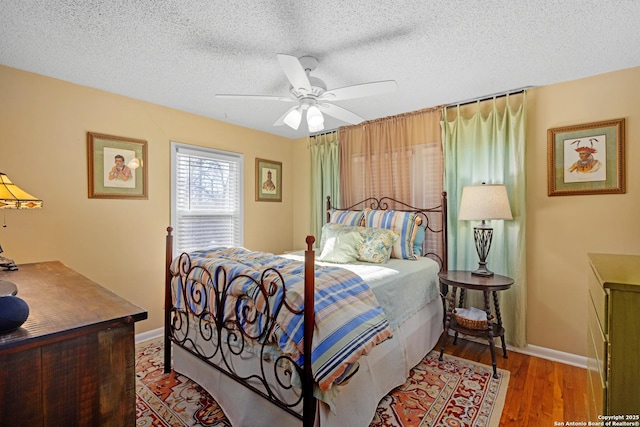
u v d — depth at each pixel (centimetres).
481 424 169
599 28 174
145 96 273
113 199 265
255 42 188
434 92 267
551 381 214
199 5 153
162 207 297
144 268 284
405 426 167
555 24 170
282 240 416
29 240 225
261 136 391
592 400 133
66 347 89
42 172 229
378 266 243
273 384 150
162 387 203
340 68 221
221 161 348
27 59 207
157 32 177
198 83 246
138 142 280
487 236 263
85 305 110
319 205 390
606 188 228
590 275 148
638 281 97
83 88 249
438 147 299
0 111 212
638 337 92
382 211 312
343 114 235
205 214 333
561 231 246
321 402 135
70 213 242
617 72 226
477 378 218
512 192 259
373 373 172
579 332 239
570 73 231
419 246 296
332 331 133
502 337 249
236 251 225
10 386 80
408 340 215
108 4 152
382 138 337
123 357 100
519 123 257
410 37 183
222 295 174
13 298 89
